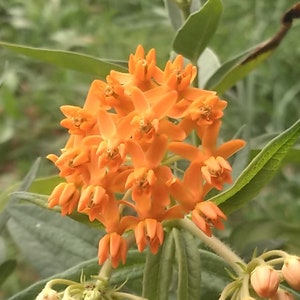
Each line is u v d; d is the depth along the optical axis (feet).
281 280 0.46
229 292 0.45
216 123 0.45
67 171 0.45
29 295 0.50
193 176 0.45
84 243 0.59
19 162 1.36
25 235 0.60
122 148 0.43
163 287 0.49
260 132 1.25
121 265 0.52
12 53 1.51
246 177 0.46
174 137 0.45
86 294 0.44
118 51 1.56
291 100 1.34
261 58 0.61
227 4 1.48
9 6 1.73
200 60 0.68
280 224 0.68
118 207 0.46
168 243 0.49
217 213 0.45
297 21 1.21
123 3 1.70
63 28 1.66
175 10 0.65
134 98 0.44
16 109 1.38
